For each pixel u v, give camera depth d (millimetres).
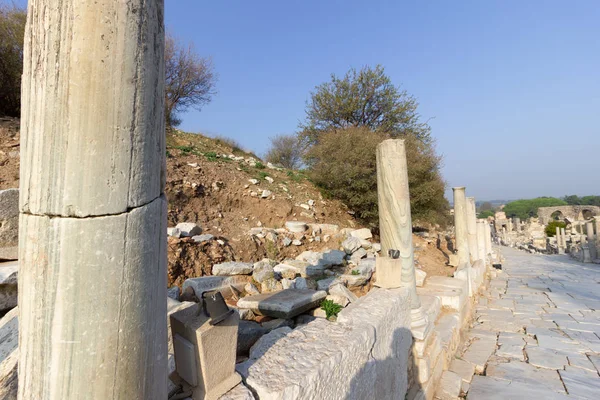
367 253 7602
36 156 1106
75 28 1063
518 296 10258
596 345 6035
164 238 1311
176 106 15391
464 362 5141
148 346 1212
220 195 8484
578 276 14180
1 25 8039
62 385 1084
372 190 10891
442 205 13375
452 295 6090
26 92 1143
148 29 1175
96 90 1074
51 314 1087
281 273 5324
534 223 42562
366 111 16547
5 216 3402
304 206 9812
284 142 23438
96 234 1085
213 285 4258
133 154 1147
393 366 3037
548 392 4379
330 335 2334
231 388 1590
